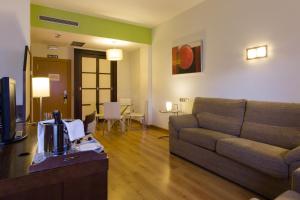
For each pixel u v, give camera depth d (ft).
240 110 10.17
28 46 9.80
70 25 14.89
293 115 8.11
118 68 22.91
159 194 7.36
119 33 17.02
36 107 18.26
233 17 11.53
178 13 15.31
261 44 10.18
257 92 10.40
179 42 15.48
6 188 3.05
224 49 12.09
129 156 11.29
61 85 19.58
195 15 14.03
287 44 9.17
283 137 7.95
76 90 20.43
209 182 8.29
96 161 3.88
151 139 14.92
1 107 4.78
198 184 8.12
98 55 21.65
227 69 11.93
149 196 7.23
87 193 3.81
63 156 3.61
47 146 3.96
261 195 7.20
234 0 11.46
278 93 9.53
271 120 8.76
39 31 14.62
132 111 21.67
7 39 9.18
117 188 7.78
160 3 13.67
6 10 9.16
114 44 18.81
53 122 4.19
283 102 9.06
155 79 18.63
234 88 11.55
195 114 12.51
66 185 3.60
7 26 9.18
